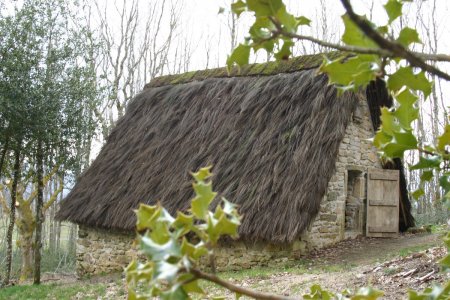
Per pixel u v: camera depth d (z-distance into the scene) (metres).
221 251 9.76
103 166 12.39
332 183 10.16
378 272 6.94
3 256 19.59
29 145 10.80
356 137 10.69
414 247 9.27
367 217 10.81
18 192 14.94
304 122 9.61
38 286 10.04
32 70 10.28
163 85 13.84
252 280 7.84
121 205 10.77
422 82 0.79
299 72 10.74
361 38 0.68
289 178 8.91
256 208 8.77
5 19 10.08
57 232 22.44
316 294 1.20
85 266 12.01
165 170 10.85
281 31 0.73
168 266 0.62
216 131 10.88
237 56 0.78
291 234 8.24
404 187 11.47
